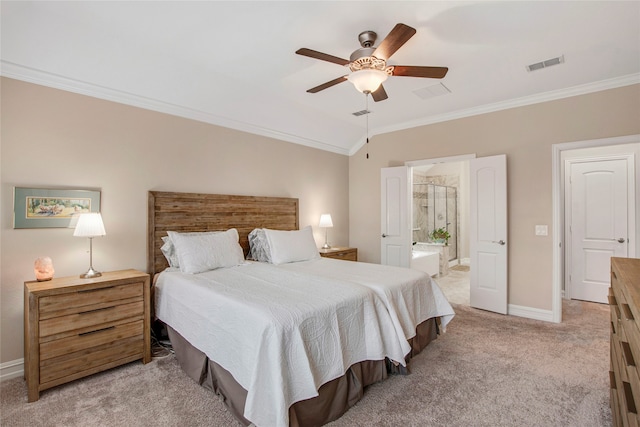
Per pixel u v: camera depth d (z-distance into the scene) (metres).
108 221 2.89
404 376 2.42
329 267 3.31
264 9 2.08
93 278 2.52
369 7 2.05
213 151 3.69
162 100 3.21
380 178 5.07
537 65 2.88
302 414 1.77
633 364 1.09
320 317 1.93
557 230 3.56
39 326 2.14
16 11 2.09
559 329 3.36
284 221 4.43
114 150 2.94
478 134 4.06
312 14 2.13
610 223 4.22
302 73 3.08
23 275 2.47
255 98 3.65
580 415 1.95
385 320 2.36
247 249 3.96
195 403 2.07
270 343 1.71
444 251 6.36
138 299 2.60
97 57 2.59
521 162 3.76
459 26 2.26
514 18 2.18
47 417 1.94
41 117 2.55
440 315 2.98
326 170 5.11
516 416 1.94
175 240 3.03
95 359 2.37
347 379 2.04
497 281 3.87
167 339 2.98
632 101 3.13
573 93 3.42
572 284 4.49
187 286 2.52
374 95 2.72
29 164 2.50
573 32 2.35
